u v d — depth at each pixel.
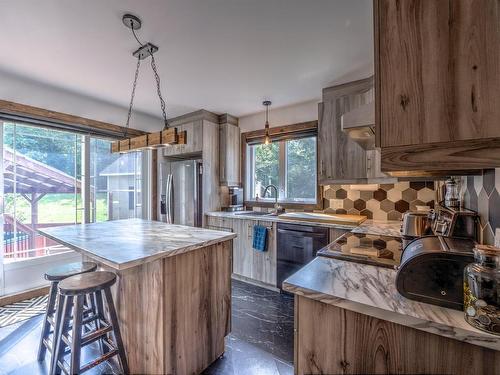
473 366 0.68
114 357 1.75
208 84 2.72
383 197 2.83
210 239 1.72
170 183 3.74
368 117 1.17
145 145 2.10
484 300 0.67
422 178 1.96
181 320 1.53
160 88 2.84
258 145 3.90
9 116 2.60
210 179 3.68
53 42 1.94
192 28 1.76
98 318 1.64
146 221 2.80
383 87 0.80
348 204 3.05
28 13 1.59
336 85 2.71
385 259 1.23
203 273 1.69
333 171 2.71
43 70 2.41
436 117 0.73
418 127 0.76
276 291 2.94
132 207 3.89
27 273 2.75
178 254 1.51
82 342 1.38
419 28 0.75
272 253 2.95
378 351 0.81
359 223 2.52
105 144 3.55
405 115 0.77
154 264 1.47
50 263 2.92
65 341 1.45
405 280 0.83
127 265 1.26
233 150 3.89
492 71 0.66
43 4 1.51
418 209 2.42
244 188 3.98
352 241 1.61
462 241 0.99
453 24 0.71
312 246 2.63
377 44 0.82
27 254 2.82
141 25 1.72
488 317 0.66
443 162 0.74
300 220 2.79
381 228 2.21
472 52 0.68
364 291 0.89
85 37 1.87
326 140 2.77
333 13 1.61
